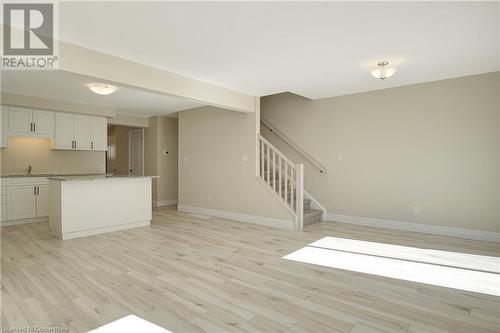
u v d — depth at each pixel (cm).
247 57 339
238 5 228
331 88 485
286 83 455
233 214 580
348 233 456
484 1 221
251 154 551
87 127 630
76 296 238
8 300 230
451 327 194
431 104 448
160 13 240
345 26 262
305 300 232
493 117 401
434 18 247
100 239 418
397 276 281
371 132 507
